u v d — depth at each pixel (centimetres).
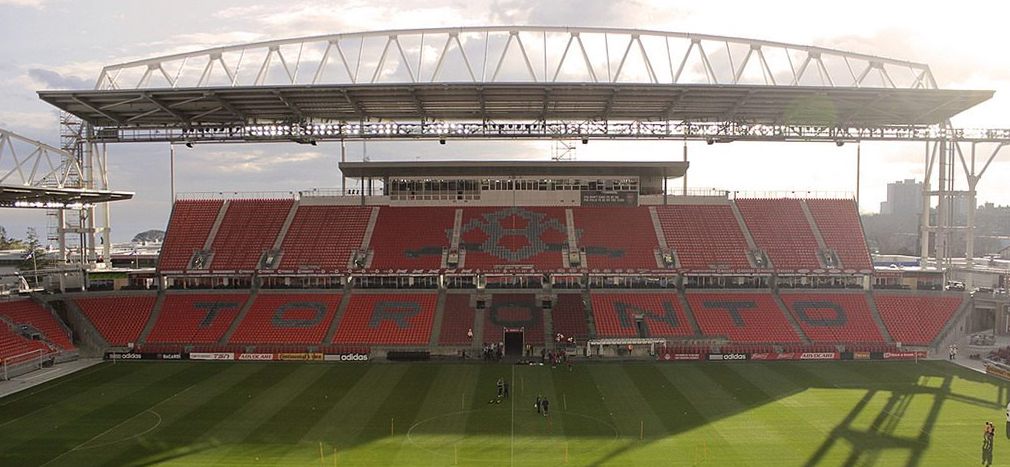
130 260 12169
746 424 4812
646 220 9175
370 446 4362
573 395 5616
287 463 4062
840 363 6850
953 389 5784
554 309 7862
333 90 6544
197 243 8831
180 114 7269
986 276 9331
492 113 7538
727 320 7712
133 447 4356
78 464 4056
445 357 7100
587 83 6469
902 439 4484
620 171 9350
